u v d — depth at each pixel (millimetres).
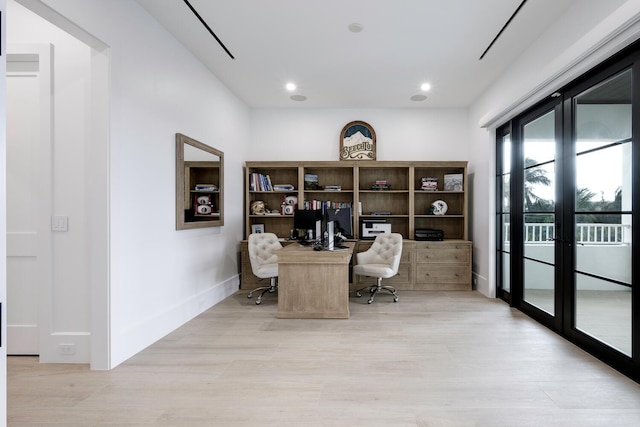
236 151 4820
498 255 4367
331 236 3781
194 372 2320
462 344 2809
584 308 2709
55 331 2471
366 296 4477
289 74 4062
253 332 3117
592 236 2592
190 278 3533
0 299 903
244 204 5184
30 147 2535
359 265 4395
